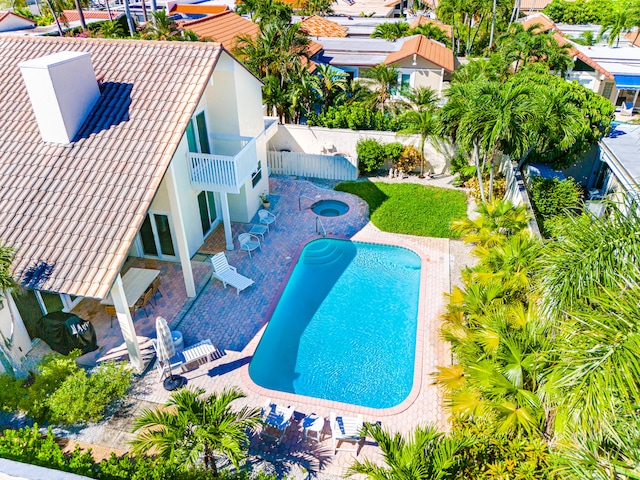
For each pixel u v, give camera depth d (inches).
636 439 292.5
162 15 1531.7
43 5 2945.4
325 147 1146.7
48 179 603.8
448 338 505.4
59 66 602.5
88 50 748.6
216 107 836.0
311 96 1221.1
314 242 884.0
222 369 608.1
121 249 536.1
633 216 370.3
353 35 2261.3
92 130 644.1
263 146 977.5
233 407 555.2
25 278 526.6
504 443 406.0
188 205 797.2
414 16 3435.0
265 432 519.8
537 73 1183.6
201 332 666.2
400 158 1095.0
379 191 1051.3
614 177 925.8
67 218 567.5
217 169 761.6
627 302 311.3
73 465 427.2
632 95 1587.1
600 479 292.8
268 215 922.7
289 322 697.0
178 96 665.6
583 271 361.4
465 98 840.9
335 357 637.3
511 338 431.2
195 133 803.4
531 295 487.5
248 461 493.0
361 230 910.4
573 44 1764.3
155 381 588.4
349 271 806.5
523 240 604.1
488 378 412.5
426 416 542.9
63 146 633.0
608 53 1684.3
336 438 493.0
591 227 380.5
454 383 456.4
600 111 997.8
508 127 763.4
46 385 546.6
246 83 862.5
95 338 601.9
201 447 409.7
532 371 400.2
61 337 577.6
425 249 848.9
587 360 301.1
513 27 2090.3
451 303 573.0
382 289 764.0
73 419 513.7
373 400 573.9
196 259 823.7
